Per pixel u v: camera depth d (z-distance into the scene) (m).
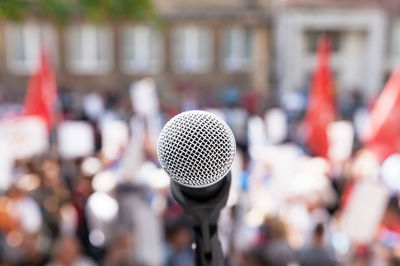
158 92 17.81
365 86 19.44
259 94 16.66
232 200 4.86
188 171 1.13
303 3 18.94
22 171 6.13
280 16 19.47
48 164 6.10
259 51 20.05
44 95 6.80
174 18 19.42
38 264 4.56
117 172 6.38
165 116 10.56
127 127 9.27
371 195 4.56
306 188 5.47
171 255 4.58
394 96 6.34
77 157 6.16
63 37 18.95
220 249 1.34
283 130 9.89
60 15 4.38
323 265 4.22
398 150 6.40
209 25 19.72
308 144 7.58
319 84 7.07
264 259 4.15
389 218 4.80
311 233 4.34
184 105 13.65
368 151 6.15
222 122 1.14
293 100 13.52
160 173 5.82
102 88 19.25
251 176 6.21
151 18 4.80
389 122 6.36
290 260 4.19
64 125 7.80
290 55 19.22
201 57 19.92
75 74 19.28
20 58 18.88
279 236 4.29
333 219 5.40
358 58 19.62
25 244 4.50
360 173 5.65
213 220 1.31
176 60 19.77
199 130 1.12
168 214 4.98
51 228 4.93
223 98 16.92
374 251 4.42
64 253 4.21
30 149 6.71
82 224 5.07
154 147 7.57
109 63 19.45
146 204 4.95
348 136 10.05
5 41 18.55
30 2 4.09
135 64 19.64
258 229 4.58
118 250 4.34
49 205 5.16
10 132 6.66
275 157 6.51
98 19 4.59
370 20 19.02
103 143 8.52
